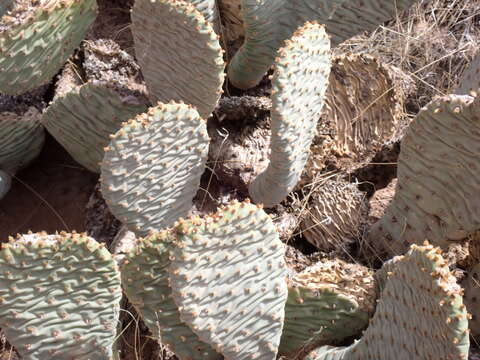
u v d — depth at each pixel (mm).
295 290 594
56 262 501
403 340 537
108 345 560
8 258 486
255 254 518
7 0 750
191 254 497
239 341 548
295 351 625
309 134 652
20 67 674
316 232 742
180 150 608
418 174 646
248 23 736
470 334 659
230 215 494
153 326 572
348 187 749
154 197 624
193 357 590
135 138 582
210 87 666
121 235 693
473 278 663
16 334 522
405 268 527
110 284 526
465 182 618
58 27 664
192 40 634
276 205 752
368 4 746
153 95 712
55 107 711
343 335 616
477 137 585
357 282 615
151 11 637
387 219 705
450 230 653
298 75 591
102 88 685
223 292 521
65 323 531
